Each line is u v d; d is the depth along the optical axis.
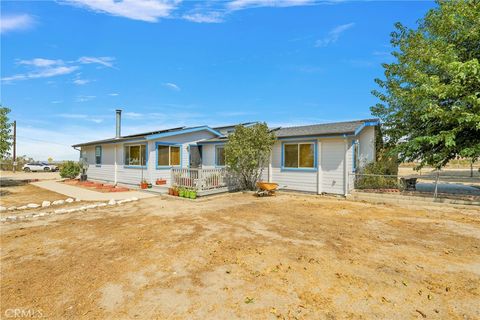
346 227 6.40
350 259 4.34
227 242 5.25
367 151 13.86
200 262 4.24
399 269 3.94
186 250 4.80
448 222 6.82
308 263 4.17
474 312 2.83
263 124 12.32
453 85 8.71
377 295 3.18
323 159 11.62
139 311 2.86
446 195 9.48
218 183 12.32
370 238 5.50
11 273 3.86
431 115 9.12
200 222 6.97
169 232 6.01
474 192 11.17
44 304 3.03
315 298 3.11
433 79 9.40
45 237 5.66
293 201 10.37
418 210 8.43
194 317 2.73
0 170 35.47
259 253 4.62
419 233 5.85
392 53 14.52
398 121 13.20
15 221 7.15
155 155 13.58
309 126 14.83
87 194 12.50
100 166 18.08
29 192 13.27
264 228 6.33
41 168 35.56
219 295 3.19
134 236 5.71
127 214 8.05
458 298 3.11
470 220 7.02
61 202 10.02
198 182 11.13
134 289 3.36
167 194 11.94
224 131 19.52
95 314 2.81
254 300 3.07
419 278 3.64
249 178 13.36
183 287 3.40
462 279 3.61
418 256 4.46
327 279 3.61
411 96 10.66
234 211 8.43
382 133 14.80
